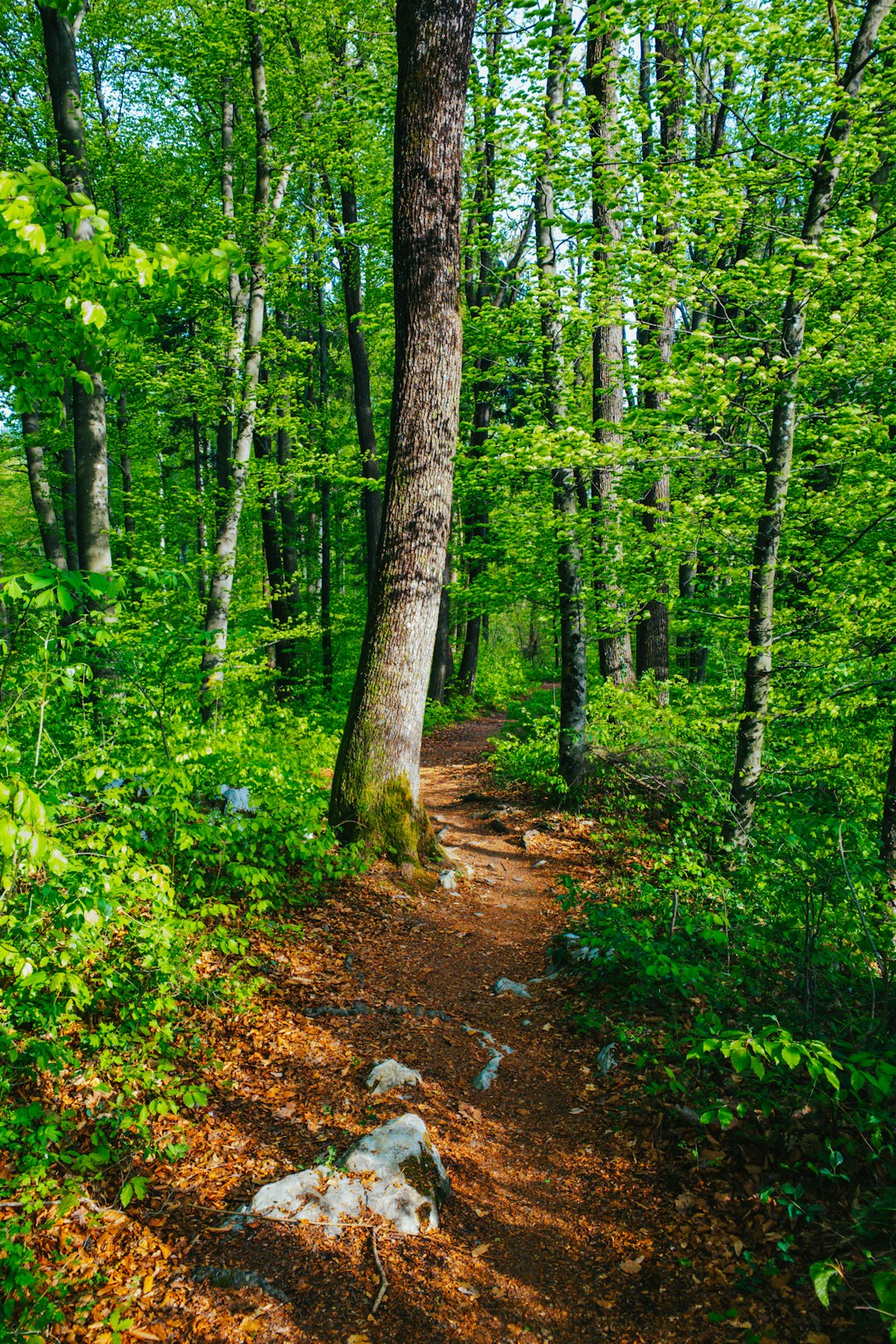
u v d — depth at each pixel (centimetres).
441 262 663
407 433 680
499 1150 356
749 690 674
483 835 952
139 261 329
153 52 1102
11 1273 234
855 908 397
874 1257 256
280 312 1797
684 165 658
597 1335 259
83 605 362
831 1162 292
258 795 645
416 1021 462
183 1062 369
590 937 547
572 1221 312
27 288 373
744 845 623
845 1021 357
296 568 2162
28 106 1241
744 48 639
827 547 861
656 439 670
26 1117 274
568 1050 441
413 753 707
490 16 905
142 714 550
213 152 1192
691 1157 329
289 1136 338
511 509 1064
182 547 1614
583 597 995
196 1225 280
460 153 659
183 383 1081
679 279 656
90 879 310
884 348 660
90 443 841
